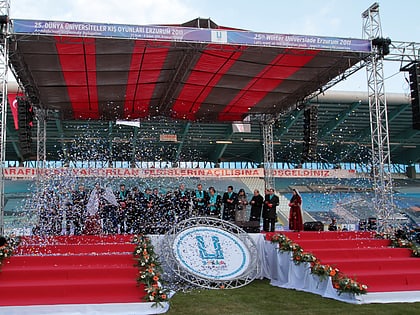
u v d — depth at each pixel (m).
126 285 7.82
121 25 10.77
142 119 18.09
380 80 12.29
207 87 15.00
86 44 11.40
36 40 10.73
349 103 23.30
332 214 24.89
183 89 15.16
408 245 10.51
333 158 30.09
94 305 7.31
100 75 13.69
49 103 15.93
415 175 31.67
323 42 11.77
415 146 29.84
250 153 30.66
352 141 27.67
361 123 25.91
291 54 12.32
